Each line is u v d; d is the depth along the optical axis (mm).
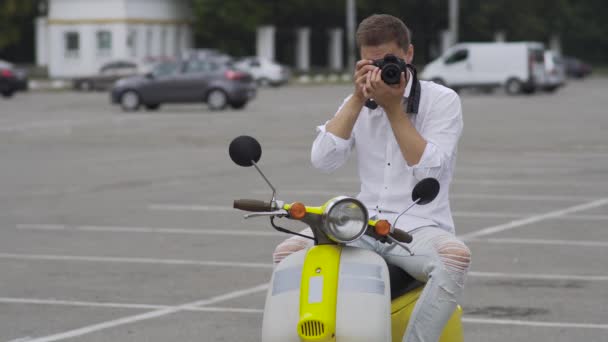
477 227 13852
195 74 41875
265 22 84938
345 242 5047
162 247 12617
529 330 8641
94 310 9484
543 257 11805
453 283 5352
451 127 5621
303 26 89125
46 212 15500
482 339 8344
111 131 30953
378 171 5746
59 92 61375
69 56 77750
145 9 78312
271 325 4992
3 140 28094
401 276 5578
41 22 80812
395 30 5559
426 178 5285
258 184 18359
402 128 5398
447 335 5594
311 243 5680
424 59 94500
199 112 40875
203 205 15984
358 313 4902
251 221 14484
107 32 76625
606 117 36688
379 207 5707
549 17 102625
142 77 42031
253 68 70312
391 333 5203
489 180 18953
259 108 43281
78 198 16922
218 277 10852
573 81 82875
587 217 14680
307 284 4977
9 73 53656
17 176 20062
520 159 22688
